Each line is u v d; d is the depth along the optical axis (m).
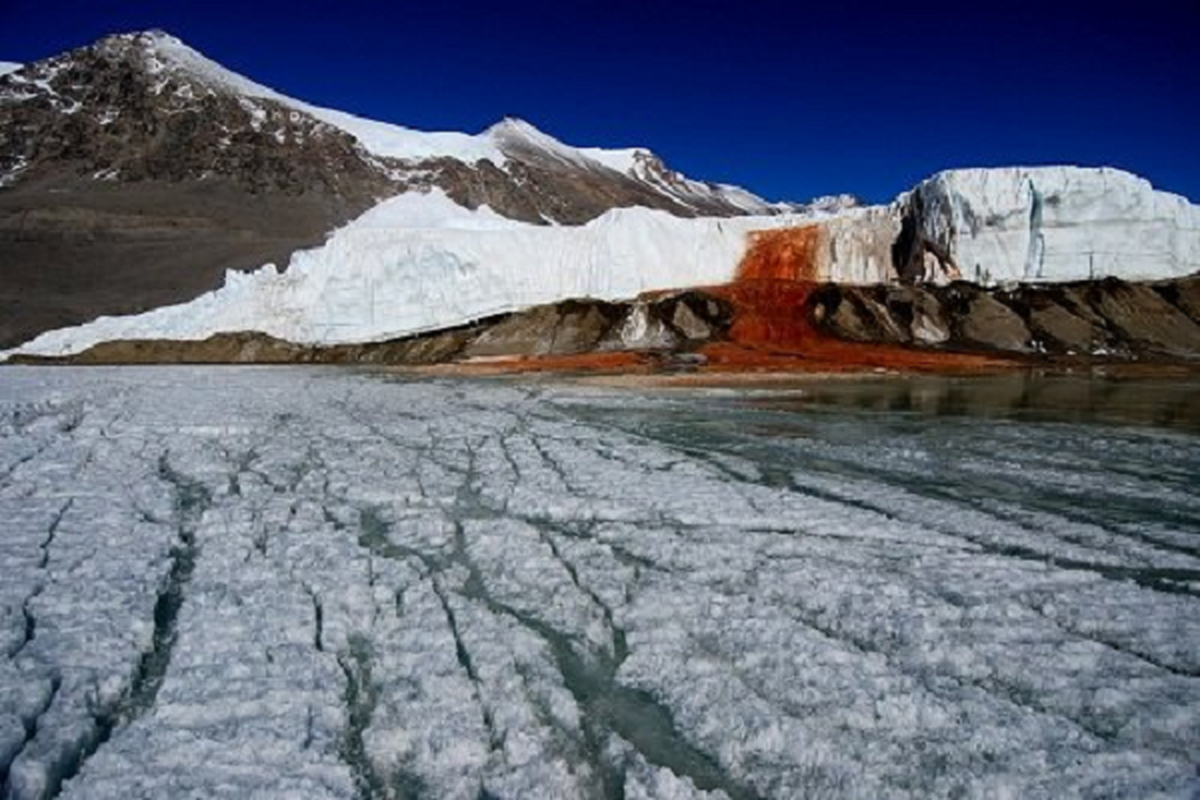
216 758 7.72
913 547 13.22
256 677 9.15
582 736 8.29
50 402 28.19
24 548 12.91
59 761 7.72
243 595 11.27
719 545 13.24
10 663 9.28
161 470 18.47
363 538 13.90
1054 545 13.34
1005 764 7.65
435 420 25.42
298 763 7.68
